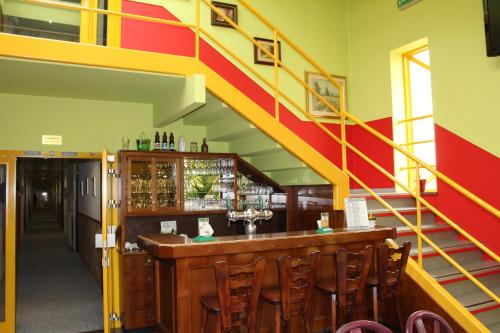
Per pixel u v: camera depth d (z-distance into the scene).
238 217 3.97
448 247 4.78
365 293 4.18
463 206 5.21
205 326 3.17
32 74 4.12
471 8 5.13
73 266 8.88
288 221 5.99
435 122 5.59
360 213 4.26
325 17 6.98
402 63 6.41
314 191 5.43
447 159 5.42
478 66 5.04
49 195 33.22
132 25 5.42
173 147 5.68
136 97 5.27
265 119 4.58
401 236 4.81
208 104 5.02
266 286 3.58
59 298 6.31
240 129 5.05
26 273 8.17
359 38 6.90
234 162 5.79
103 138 5.50
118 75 4.19
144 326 4.86
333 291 3.41
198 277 3.32
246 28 6.32
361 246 4.09
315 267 3.30
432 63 5.63
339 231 3.93
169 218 5.75
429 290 4.04
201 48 5.94
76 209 10.98
